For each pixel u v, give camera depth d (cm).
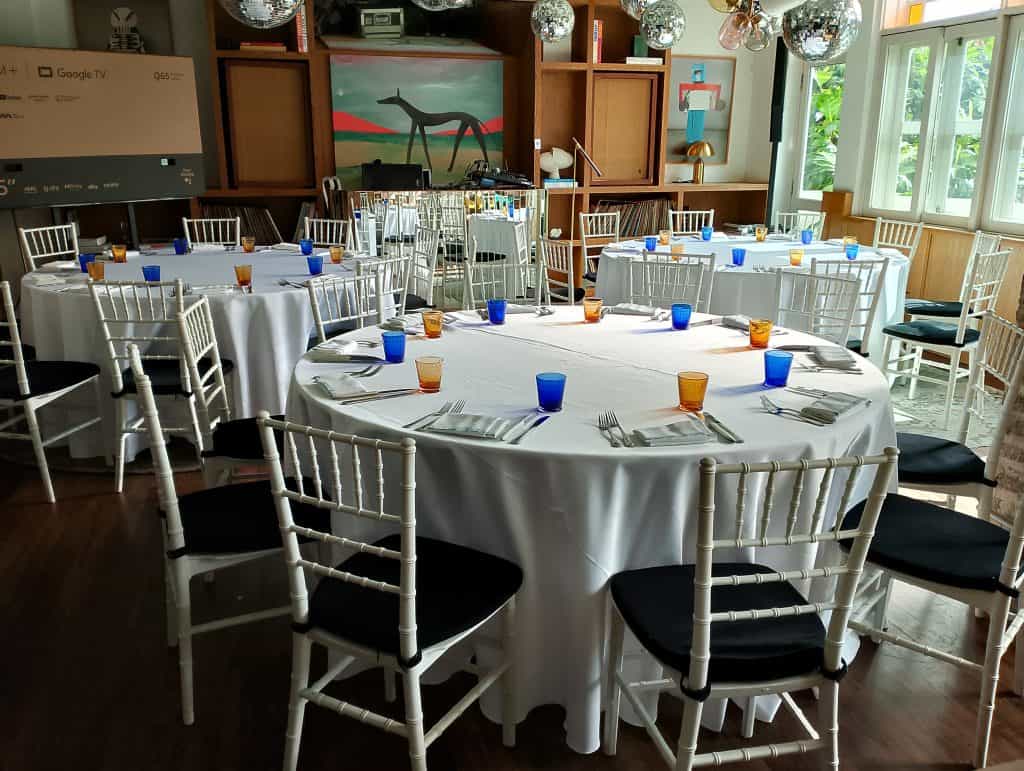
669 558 170
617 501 161
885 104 595
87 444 343
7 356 371
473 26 667
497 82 680
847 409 183
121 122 530
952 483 219
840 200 625
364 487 182
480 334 259
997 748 182
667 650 145
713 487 127
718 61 715
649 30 344
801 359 228
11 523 293
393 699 196
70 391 335
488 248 601
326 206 628
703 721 187
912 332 393
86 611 238
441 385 202
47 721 192
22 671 211
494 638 179
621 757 180
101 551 272
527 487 162
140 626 230
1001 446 213
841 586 140
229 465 233
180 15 594
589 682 173
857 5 255
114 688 204
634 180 710
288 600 242
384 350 225
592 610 167
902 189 596
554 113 694
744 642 147
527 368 218
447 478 170
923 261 551
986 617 233
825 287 372
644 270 382
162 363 330
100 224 601
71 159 511
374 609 156
